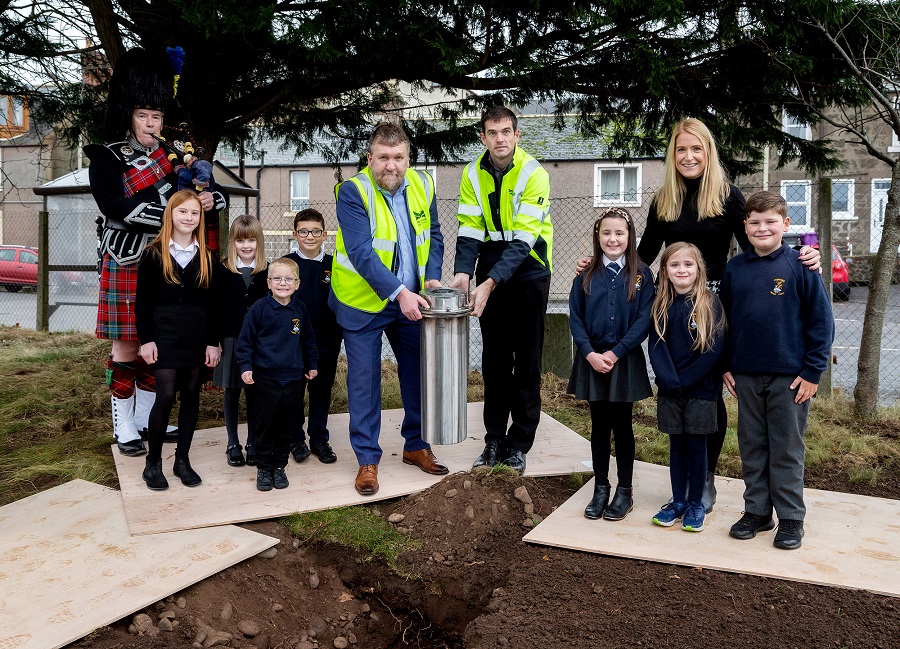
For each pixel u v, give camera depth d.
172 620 2.74
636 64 5.07
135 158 4.11
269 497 3.70
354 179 3.71
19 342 8.94
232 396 4.17
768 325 3.13
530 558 3.18
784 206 3.14
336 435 4.81
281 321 3.76
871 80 5.26
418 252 3.92
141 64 4.11
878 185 15.97
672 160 3.54
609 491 3.55
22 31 5.43
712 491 3.58
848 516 3.48
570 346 6.82
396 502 3.77
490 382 4.11
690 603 2.77
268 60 5.15
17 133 7.03
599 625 2.67
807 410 3.18
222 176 10.24
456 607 3.07
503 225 3.97
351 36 4.75
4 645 2.44
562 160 20.89
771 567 2.96
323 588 3.19
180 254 3.68
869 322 5.25
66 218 10.77
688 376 3.24
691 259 3.23
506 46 5.12
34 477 4.11
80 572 2.94
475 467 3.83
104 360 7.15
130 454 4.32
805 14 4.85
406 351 4.04
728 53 5.18
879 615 2.65
